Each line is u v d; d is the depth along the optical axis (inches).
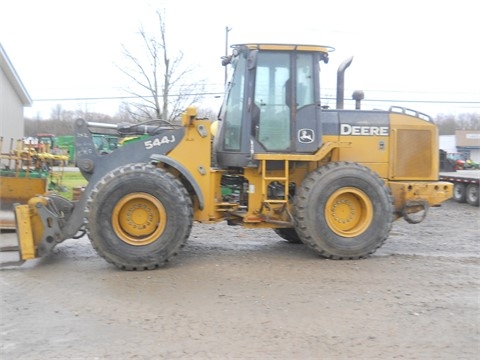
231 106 303.4
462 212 573.6
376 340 182.9
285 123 298.7
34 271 273.0
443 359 168.7
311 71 301.3
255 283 249.1
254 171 301.0
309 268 277.6
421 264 289.6
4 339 183.8
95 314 208.2
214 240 363.9
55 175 672.4
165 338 184.4
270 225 301.3
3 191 427.5
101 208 268.4
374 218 297.9
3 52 824.9
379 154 323.6
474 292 237.0
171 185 274.8
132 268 271.3
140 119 848.9
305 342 180.9
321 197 291.9
